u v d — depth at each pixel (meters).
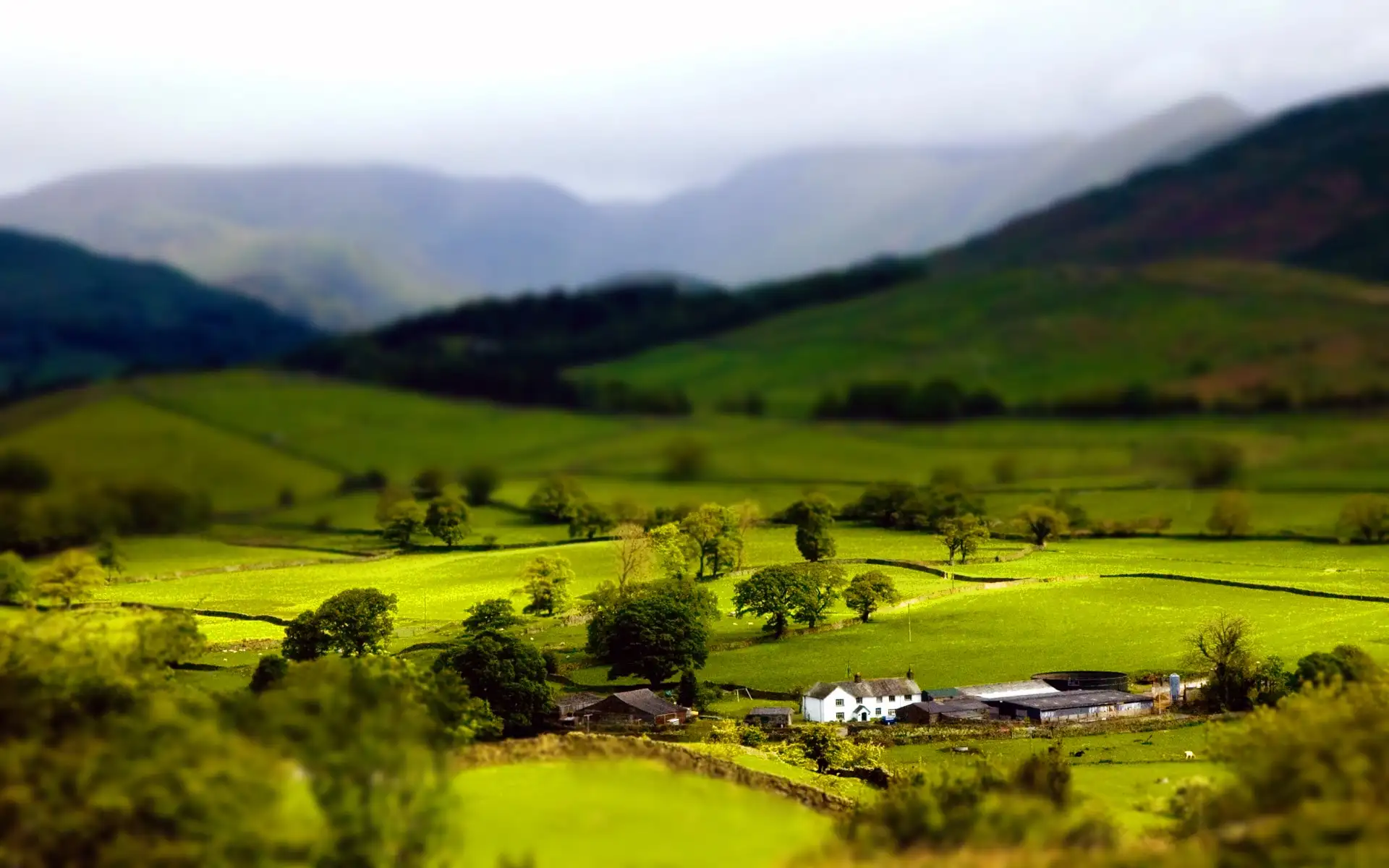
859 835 48.81
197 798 39.34
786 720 98.19
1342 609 128.38
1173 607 134.62
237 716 45.22
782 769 72.69
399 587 163.88
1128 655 115.56
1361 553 166.38
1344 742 48.75
